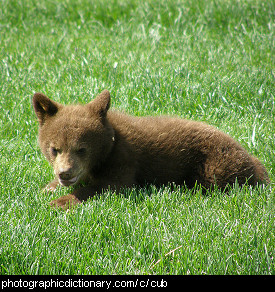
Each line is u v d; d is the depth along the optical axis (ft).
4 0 82.79
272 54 60.95
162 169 34.30
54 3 84.28
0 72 55.16
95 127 30.83
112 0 84.28
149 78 50.75
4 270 22.53
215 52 60.54
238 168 33.06
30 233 25.13
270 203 29.22
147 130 34.60
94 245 24.54
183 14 75.31
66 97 48.11
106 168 32.32
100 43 67.10
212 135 34.24
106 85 50.90
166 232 26.07
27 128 43.27
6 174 34.32
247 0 77.71
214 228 26.20
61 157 29.96
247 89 49.49
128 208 29.09
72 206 29.58
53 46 65.51
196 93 48.67
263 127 42.65
